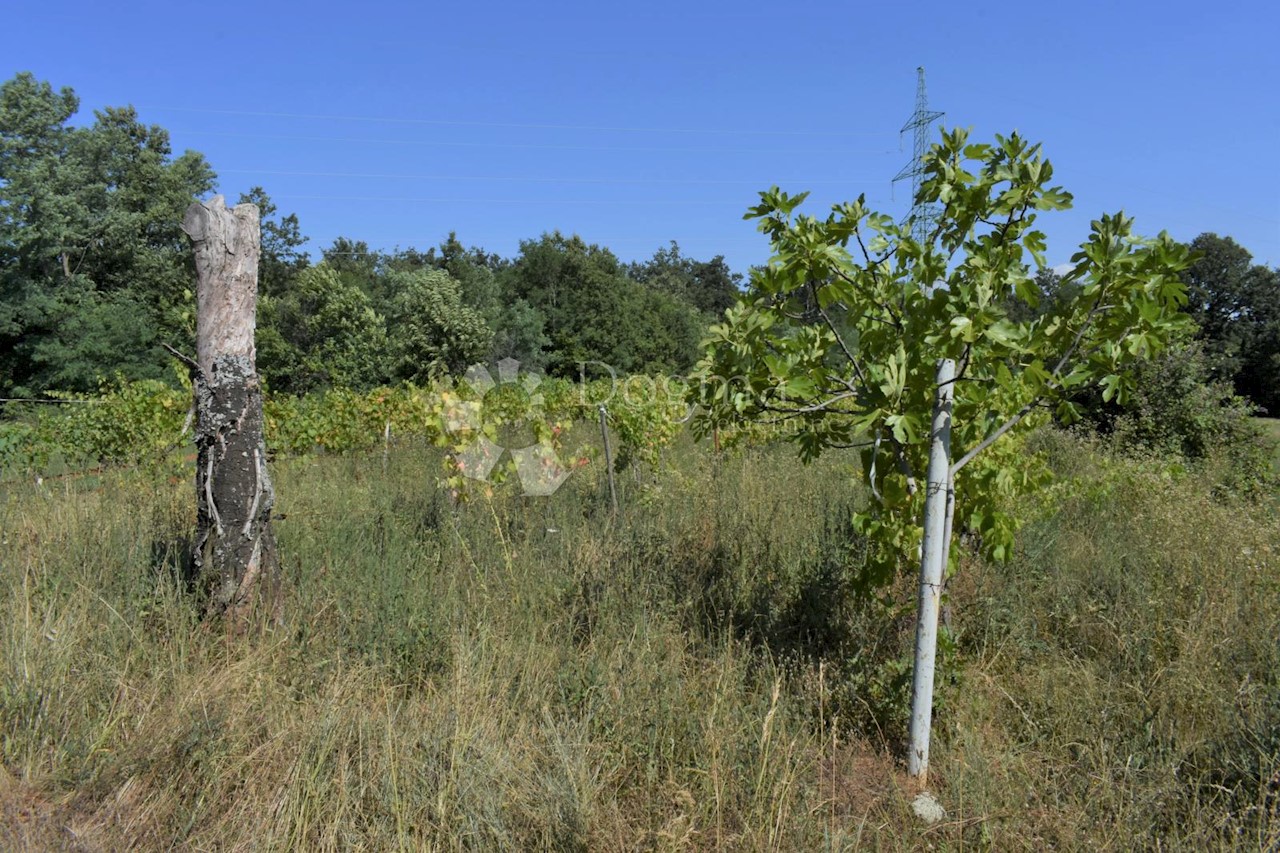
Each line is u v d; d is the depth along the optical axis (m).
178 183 43.94
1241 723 3.46
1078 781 3.33
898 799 3.21
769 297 3.72
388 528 5.96
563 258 54.47
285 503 6.71
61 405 10.94
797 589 4.92
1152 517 6.44
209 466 4.42
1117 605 4.74
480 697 3.70
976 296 3.10
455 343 32.62
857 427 3.40
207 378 4.41
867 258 3.64
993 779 3.29
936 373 3.41
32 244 32.66
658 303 57.06
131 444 9.12
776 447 10.52
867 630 4.49
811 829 2.96
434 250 66.31
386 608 4.47
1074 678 4.11
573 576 5.21
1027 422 4.87
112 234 37.22
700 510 6.67
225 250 4.41
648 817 3.01
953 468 3.50
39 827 2.83
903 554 4.28
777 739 3.36
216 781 3.12
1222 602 4.68
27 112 38.78
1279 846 2.87
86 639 4.06
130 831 2.90
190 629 4.29
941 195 3.45
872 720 3.79
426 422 6.92
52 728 3.35
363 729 3.39
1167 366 10.77
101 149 42.12
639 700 3.70
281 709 3.59
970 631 4.60
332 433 11.84
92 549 5.07
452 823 2.96
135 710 3.54
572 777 3.07
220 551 4.39
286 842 2.84
